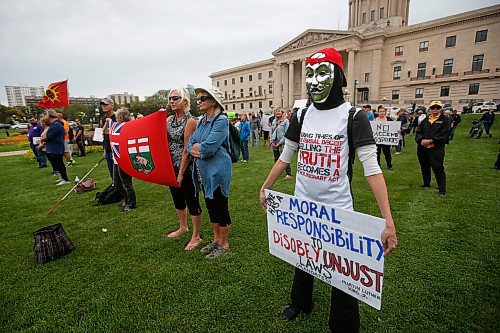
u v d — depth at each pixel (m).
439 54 39.56
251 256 2.96
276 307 2.19
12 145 19.84
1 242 3.53
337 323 1.71
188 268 2.78
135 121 3.16
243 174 7.00
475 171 6.44
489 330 1.89
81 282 2.62
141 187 6.05
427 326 1.96
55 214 4.50
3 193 6.04
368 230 1.39
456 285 2.37
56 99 8.63
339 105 1.58
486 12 35.44
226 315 2.13
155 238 3.49
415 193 4.89
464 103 37.97
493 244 3.02
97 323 2.11
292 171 7.29
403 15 50.62
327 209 1.56
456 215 3.83
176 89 3.06
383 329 1.95
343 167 1.56
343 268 1.57
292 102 48.56
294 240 1.84
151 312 2.19
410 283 2.42
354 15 53.44
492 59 35.94
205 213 4.38
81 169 8.77
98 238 3.54
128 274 2.71
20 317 2.19
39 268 2.87
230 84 66.38
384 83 44.09
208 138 2.60
